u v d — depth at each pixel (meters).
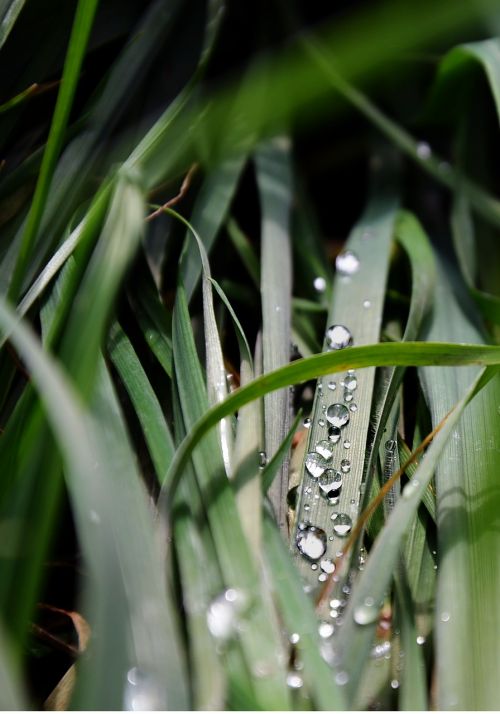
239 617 0.23
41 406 0.23
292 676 0.23
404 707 0.23
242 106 0.29
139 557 0.23
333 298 0.27
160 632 0.22
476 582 0.24
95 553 0.22
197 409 0.24
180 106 0.27
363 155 0.30
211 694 0.23
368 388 0.25
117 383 0.26
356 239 0.28
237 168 0.28
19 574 0.23
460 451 0.25
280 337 0.26
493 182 0.30
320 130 0.30
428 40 0.30
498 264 0.29
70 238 0.25
